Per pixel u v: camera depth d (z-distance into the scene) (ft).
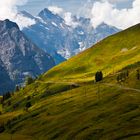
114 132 650.02
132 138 582.35
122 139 598.34
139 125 652.89
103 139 632.79
